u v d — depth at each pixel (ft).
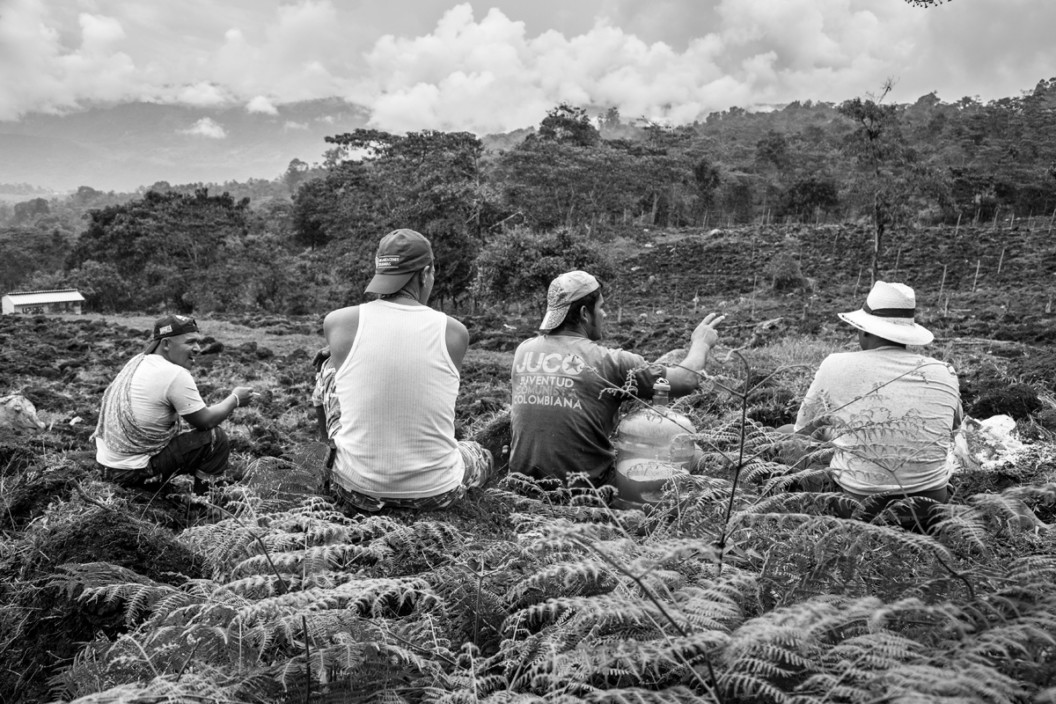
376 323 11.24
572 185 205.77
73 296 156.76
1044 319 66.69
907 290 11.95
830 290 127.24
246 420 30.22
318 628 6.77
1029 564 6.52
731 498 7.77
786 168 315.99
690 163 279.28
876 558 7.41
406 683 6.75
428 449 11.09
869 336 12.28
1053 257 136.87
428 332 11.27
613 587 7.91
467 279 109.29
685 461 11.44
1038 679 5.47
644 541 8.27
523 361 13.09
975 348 44.04
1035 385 29.01
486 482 13.50
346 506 11.33
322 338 72.43
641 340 66.18
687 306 119.96
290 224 277.03
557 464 12.45
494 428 16.44
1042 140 301.63
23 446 20.68
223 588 6.96
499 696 5.92
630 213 262.47
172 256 193.06
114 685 7.38
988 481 13.52
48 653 9.18
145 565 10.34
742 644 5.24
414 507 11.09
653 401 12.22
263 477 13.98
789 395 20.75
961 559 7.64
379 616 8.05
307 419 31.89
